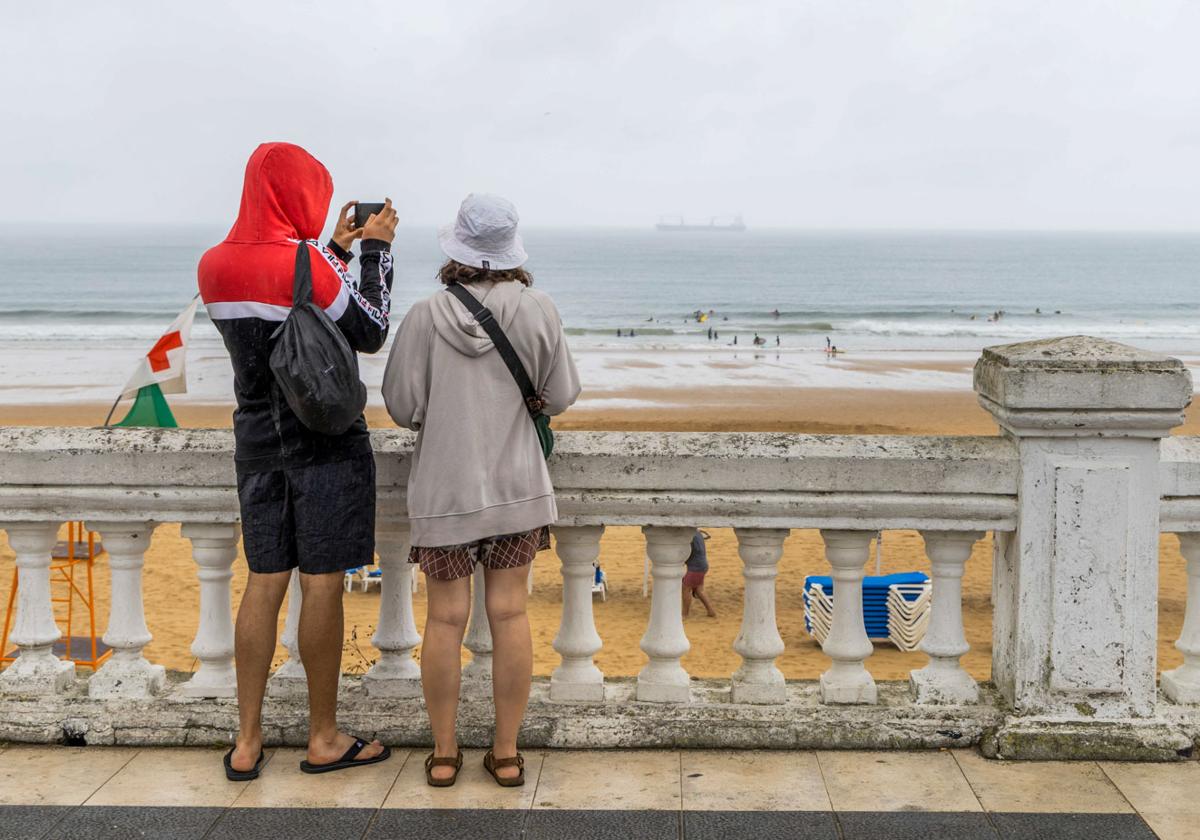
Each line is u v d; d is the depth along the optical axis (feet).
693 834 11.50
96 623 38.78
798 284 437.17
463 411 11.91
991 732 13.32
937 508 13.33
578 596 13.88
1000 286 433.48
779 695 13.93
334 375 11.47
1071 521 13.12
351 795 12.37
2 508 13.57
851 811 11.98
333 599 12.44
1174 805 12.13
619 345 190.70
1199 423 112.27
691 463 13.35
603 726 13.51
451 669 12.40
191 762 13.14
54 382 137.59
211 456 13.30
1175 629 37.42
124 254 628.69
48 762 13.09
